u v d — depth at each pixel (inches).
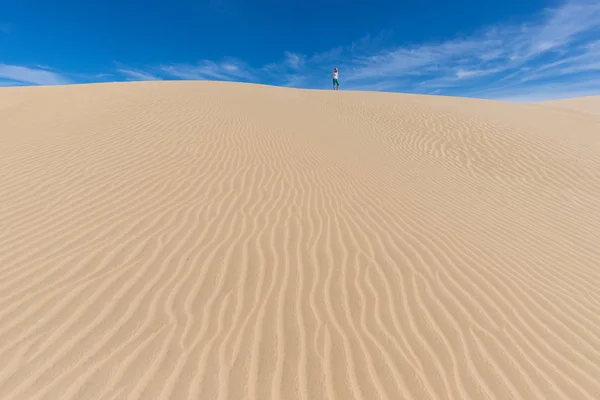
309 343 112.8
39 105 457.4
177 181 236.1
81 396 89.9
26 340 106.1
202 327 116.6
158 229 175.9
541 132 447.5
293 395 94.0
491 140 413.1
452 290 145.4
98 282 134.3
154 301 127.1
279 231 185.0
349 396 95.1
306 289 140.3
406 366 106.3
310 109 584.7
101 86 633.6
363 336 117.5
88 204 194.2
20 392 89.9
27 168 234.7
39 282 131.7
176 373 98.2
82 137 305.1
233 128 387.9
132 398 90.1
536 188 287.3
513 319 130.4
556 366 109.7
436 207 234.8
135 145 296.0
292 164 298.4
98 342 107.3
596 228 219.8
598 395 99.9
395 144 401.4
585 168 329.4
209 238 172.2
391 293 141.1
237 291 136.5
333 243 177.0
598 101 1509.6
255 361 104.2
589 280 161.0
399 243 181.5
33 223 171.9
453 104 703.1
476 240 191.8
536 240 198.7
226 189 232.7
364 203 231.0
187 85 698.8
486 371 106.3
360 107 627.8
